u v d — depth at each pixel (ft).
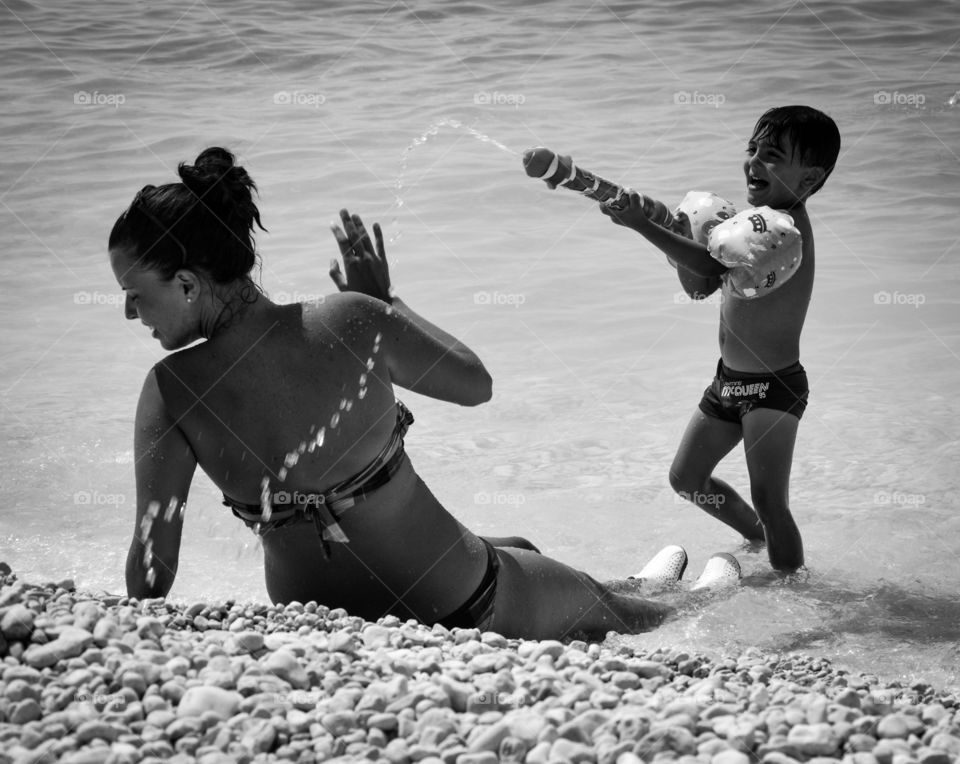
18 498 46.29
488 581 31.48
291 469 29.09
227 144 106.83
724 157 98.48
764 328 41.22
